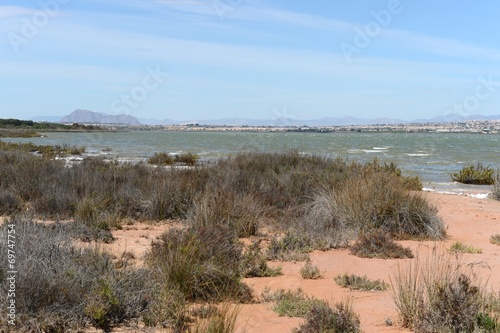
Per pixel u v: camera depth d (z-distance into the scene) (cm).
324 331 510
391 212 1115
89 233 940
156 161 2956
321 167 1877
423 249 967
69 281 545
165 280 632
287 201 1319
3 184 1432
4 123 11600
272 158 2064
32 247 597
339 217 1122
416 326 533
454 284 559
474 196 1873
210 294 655
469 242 1052
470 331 517
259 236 1052
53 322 509
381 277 761
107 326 535
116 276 600
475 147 6562
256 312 599
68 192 1288
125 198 1278
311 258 887
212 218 1021
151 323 541
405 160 3809
